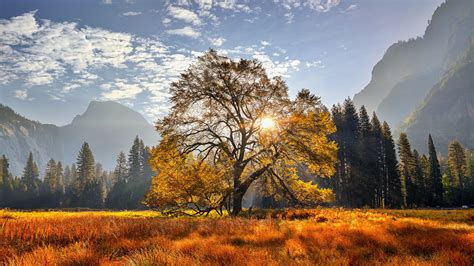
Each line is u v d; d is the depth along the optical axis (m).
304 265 5.23
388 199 67.94
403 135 78.69
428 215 21.17
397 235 8.91
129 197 96.31
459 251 6.30
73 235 8.30
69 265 5.20
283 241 8.23
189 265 4.88
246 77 22.45
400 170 77.06
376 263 5.36
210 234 9.78
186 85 22.09
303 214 18.00
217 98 23.11
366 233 8.99
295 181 24.23
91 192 108.44
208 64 22.20
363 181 64.69
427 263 5.18
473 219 16.72
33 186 124.25
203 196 18.77
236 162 21.34
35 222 9.67
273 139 21.06
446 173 91.12
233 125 23.33
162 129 22.03
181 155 21.28
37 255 5.38
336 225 11.43
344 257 5.77
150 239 8.19
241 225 11.30
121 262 5.32
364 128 72.25
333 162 22.17
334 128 22.09
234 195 21.05
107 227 9.38
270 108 22.20
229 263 5.27
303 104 22.70
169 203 18.61
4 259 5.63
